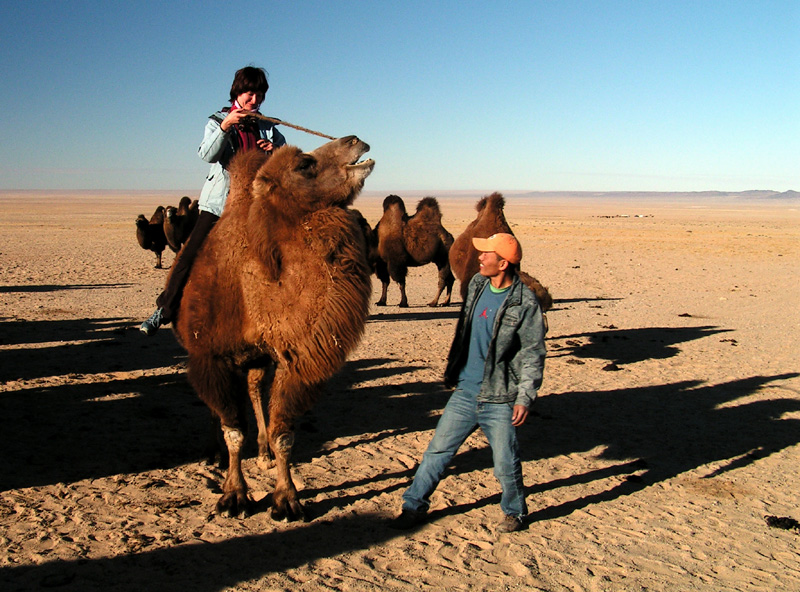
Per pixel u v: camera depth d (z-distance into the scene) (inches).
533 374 184.5
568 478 240.4
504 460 190.7
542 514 209.6
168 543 181.0
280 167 176.9
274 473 235.5
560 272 1008.2
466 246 405.1
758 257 1274.6
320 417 305.0
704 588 168.9
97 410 300.2
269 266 175.5
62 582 158.6
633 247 1480.1
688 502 223.0
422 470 196.2
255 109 218.1
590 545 189.8
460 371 198.1
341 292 175.6
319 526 195.2
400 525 195.2
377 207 5531.5
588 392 360.2
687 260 1208.8
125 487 218.7
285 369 185.2
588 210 6363.2
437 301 681.6
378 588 162.2
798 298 762.8
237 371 194.9
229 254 183.9
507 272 190.2
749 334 541.6
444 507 211.8
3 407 299.0
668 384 380.2
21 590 155.4
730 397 354.9
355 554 179.3
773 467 257.8
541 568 175.5
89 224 2159.2
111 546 178.5
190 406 311.9
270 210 177.2
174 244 724.7
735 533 201.5
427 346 472.1
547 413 319.3
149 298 681.6
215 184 214.2
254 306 178.4
